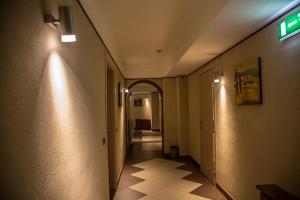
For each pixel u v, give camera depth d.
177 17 2.69
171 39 3.64
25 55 0.80
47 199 0.96
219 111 3.39
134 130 12.77
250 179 2.42
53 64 1.06
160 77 6.15
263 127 2.15
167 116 5.99
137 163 5.19
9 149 0.69
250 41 2.37
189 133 5.59
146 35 3.41
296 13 1.59
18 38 0.76
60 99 1.15
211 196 3.23
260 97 2.16
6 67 0.69
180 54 3.60
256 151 2.29
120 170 4.30
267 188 1.76
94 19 2.05
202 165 4.36
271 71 1.99
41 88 0.93
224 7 1.69
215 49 3.00
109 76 3.72
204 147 4.19
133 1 2.27
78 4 1.54
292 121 1.72
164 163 5.14
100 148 2.29
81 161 1.54
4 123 0.67
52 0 1.05
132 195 3.32
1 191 0.65
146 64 6.06
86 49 1.77
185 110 5.70
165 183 3.81
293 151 1.72
